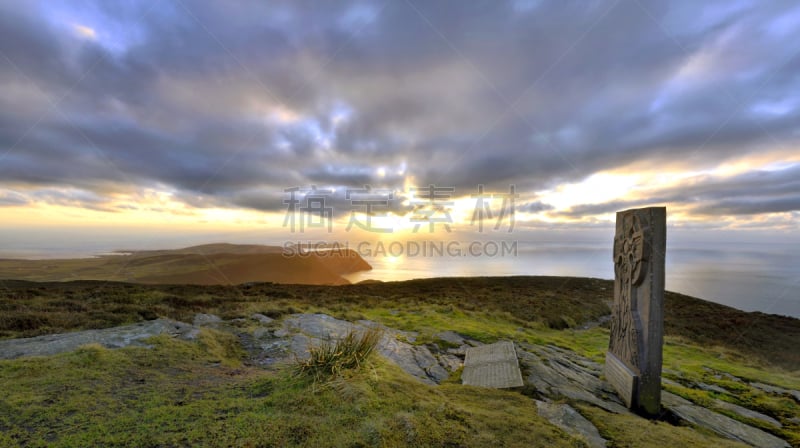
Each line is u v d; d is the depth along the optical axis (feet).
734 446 11.67
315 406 10.12
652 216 16.55
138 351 16.21
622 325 18.75
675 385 21.22
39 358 13.93
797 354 39.86
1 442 7.75
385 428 9.07
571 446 9.53
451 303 52.16
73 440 7.97
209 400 10.59
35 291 39.01
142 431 8.49
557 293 70.64
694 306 67.56
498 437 9.61
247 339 22.84
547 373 19.10
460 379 18.63
